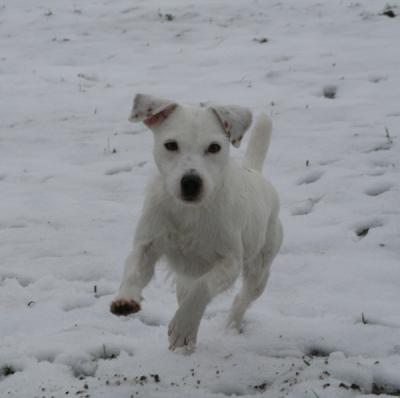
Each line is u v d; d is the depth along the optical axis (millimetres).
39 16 17688
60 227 7348
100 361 4742
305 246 6754
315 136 9570
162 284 6297
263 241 5492
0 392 4324
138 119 4895
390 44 13625
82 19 17328
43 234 7148
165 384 4391
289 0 17734
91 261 6523
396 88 11242
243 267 5562
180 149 4707
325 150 9094
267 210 5531
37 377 4492
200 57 13961
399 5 16344
